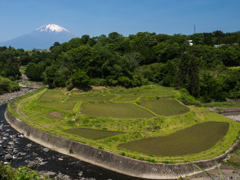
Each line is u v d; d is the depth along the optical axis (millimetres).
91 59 119500
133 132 56781
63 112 72000
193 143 52688
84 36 185500
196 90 115125
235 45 179125
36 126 60625
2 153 48188
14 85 148125
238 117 88438
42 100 93250
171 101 89750
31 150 50906
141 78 133125
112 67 120688
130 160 41125
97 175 40000
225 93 122375
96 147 45969
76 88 111938
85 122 64062
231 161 45031
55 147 51656
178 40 183375
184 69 116938
